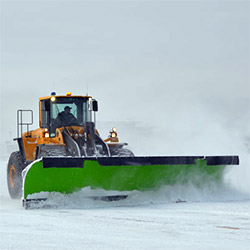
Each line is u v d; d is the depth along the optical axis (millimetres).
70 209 14359
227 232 10172
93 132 17094
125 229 10609
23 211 13992
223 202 15727
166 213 13109
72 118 18625
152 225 11102
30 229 10711
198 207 14398
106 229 10633
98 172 15055
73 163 14547
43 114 19109
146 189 15914
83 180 15047
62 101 18719
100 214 13055
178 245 8922
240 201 15984
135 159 15164
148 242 9195
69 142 17031
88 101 18969
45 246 8883
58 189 14867
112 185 15422
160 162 15438
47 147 16797
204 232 10188
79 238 9625
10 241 9344
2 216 12867
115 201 15414
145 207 14547
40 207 14609
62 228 10812
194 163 15953
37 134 18562
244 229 10508
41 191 14688
